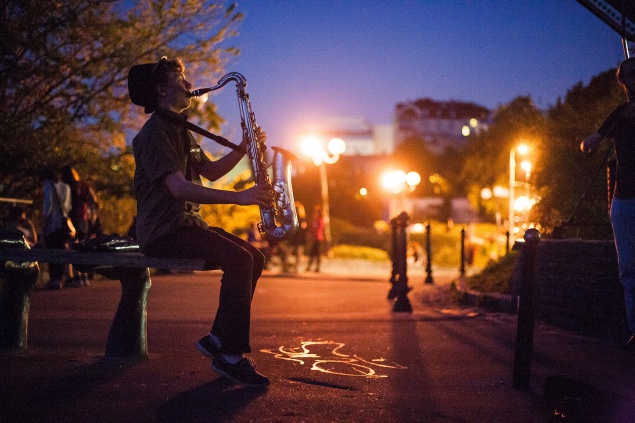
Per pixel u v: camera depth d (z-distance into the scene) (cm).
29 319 836
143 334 587
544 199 1095
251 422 415
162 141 488
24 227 1176
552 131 1179
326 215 3066
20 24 1278
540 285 845
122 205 1830
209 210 2116
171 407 442
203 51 1509
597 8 754
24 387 484
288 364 590
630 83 598
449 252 3562
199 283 1555
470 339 738
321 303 1195
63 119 1408
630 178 591
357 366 587
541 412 448
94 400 455
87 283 1369
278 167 512
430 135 10175
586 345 691
